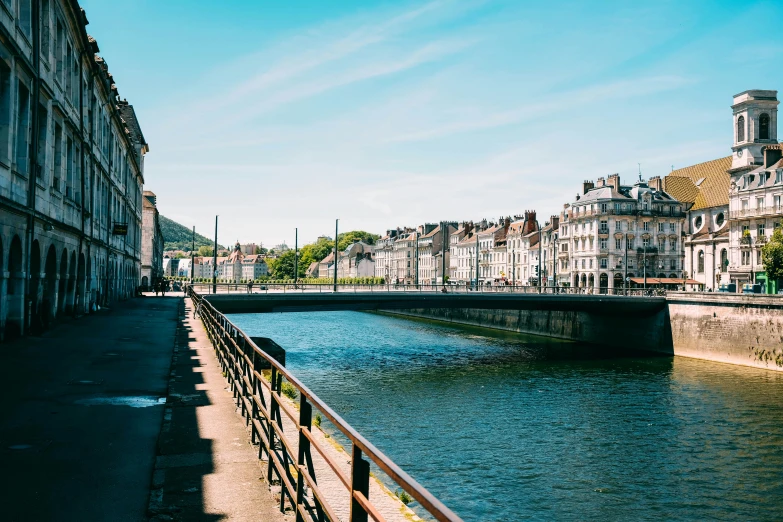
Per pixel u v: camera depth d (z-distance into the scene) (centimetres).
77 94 2972
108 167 4169
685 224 9531
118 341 2120
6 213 1817
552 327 6775
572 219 9869
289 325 7712
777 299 4275
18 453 816
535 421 2698
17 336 2025
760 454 2283
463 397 3183
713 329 4853
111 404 1134
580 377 3900
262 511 622
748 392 3431
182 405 1133
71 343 2014
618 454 2250
